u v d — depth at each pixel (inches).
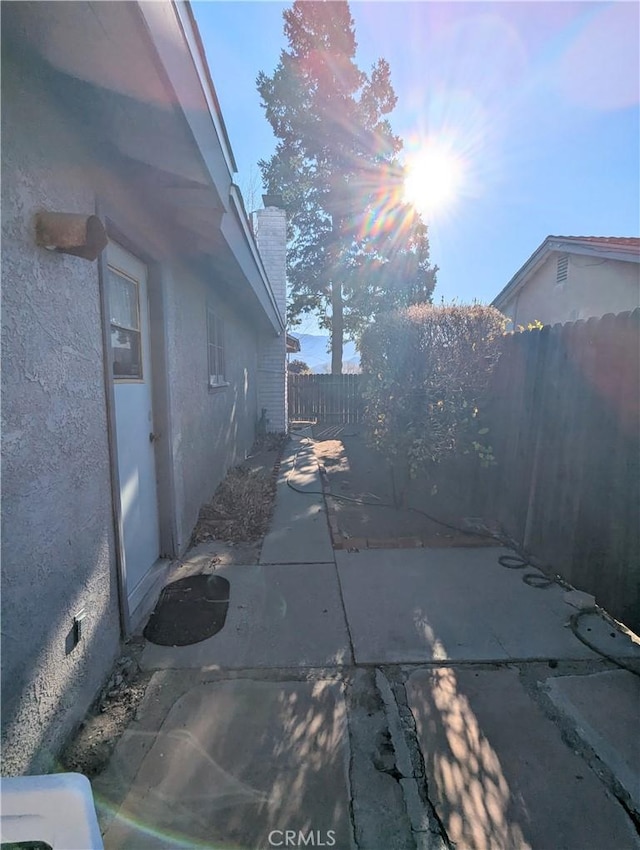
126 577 104.0
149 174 101.1
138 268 125.7
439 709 83.4
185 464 160.2
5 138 58.5
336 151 695.7
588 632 108.4
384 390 200.8
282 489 243.1
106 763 70.4
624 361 111.8
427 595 125.5
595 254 390.3
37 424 65.5
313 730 78.0
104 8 51.6
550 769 70.6
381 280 757.3
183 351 159.5
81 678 77.9
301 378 602.5
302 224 747.4
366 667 94.8
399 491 231.3
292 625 109.9
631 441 109.0
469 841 59.7
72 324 76.3
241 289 232.7
